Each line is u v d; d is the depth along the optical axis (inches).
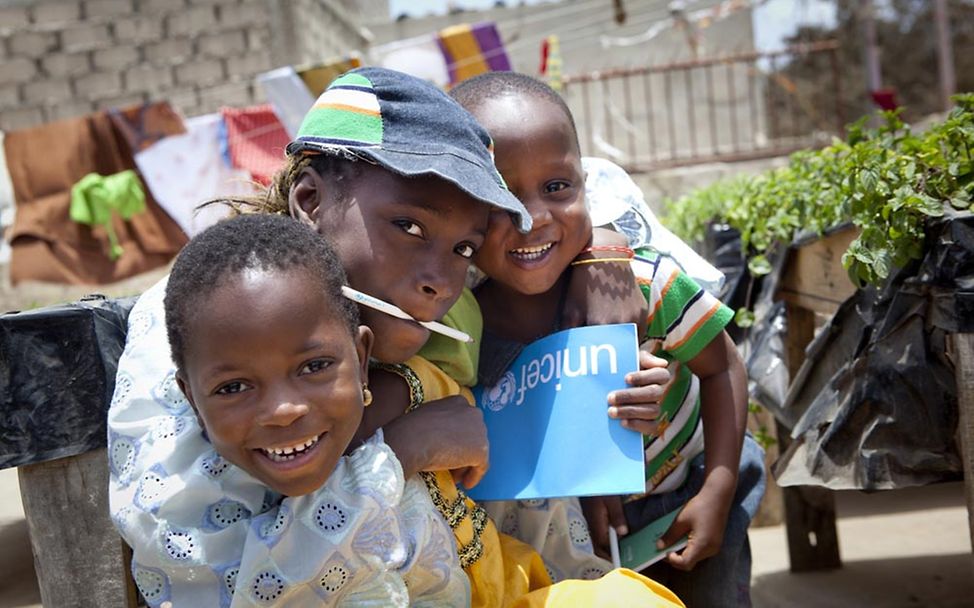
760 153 483.5
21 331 79.4
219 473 73.6
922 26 1019.3
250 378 66.9
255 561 71.3
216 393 67.6
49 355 80.6
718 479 93.4
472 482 81.7
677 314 94.0
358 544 72.1
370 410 78.2
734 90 589.9
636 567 94.1
